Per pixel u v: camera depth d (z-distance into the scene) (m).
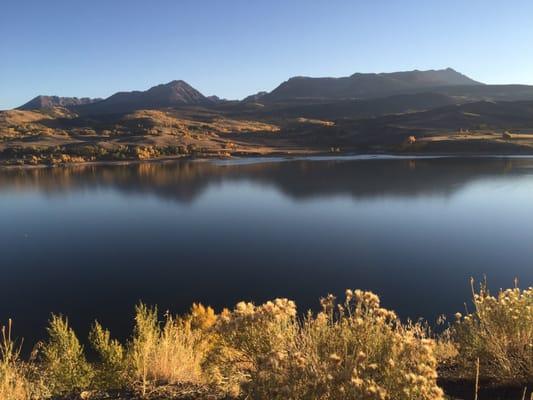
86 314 22.55
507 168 83.88
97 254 34.97
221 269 30.39
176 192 69.38
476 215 45.25
